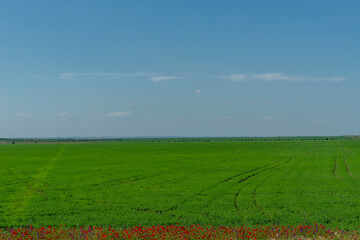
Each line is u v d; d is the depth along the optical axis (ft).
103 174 184.65
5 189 139.95
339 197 119.65
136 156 315.58
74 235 69.31
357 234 69.82
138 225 85.51
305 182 153.58
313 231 70.28
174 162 250.78
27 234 69.87
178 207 106.32
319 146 475.31
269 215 94.12
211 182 154.51
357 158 276.62
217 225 84.99
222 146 513.04
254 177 169.89
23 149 469.98
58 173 189.88
